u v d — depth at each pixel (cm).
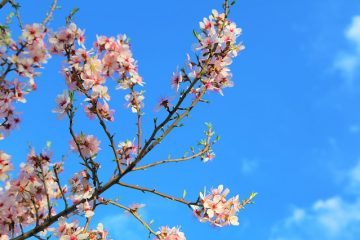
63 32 552
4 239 553
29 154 595
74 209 562
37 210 563
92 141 583
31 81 526
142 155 551
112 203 581
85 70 550
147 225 579
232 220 585
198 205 577
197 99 569
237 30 595
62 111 546
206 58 584
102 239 601
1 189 586
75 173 618
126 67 583
